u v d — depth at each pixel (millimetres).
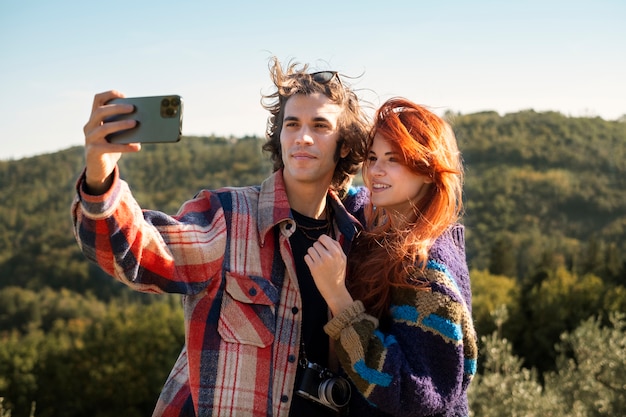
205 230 2561
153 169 126250
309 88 2740
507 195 114500
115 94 2119
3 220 111250
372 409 2613
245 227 2658
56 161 132375
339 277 2529
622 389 6555
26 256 100938
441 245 2625
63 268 98438
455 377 2459
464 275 2641
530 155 133875
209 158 125312
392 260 2588
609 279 41969
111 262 2252
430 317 2467
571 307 32594
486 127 147000
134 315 46719
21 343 47000
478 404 6555
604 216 111375
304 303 2719
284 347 2605
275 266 2666
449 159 2680
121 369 42906
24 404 42812
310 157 2717
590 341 6922
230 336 2520
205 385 2496
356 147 2848
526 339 32344
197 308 2553
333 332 2488
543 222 108125
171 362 43500
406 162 2613
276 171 2908
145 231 2338
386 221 2861
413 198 2701
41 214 115562
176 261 2455
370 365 2404
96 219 2166
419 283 2508
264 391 2527
